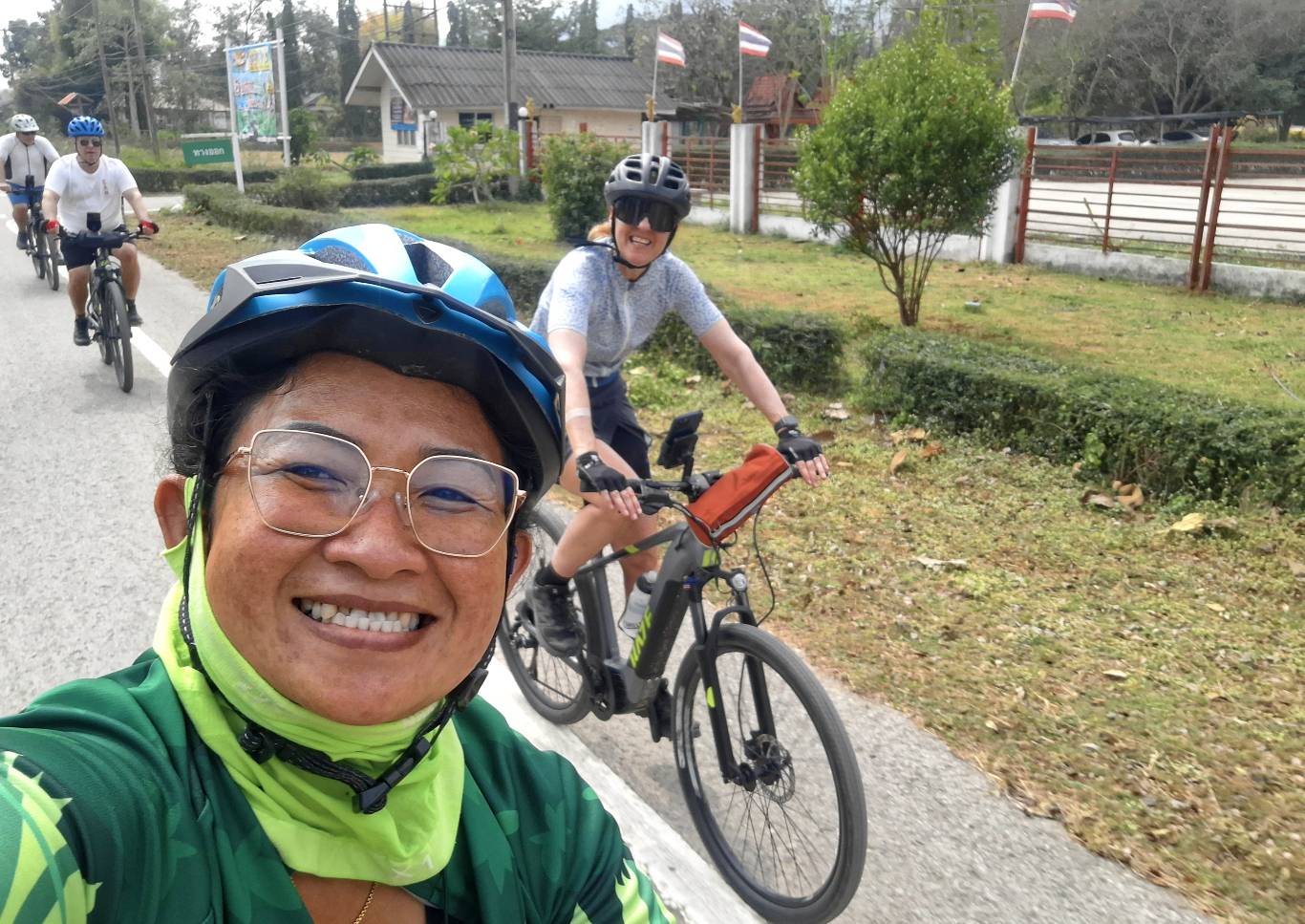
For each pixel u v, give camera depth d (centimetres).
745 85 4778
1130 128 3725
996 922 294
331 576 98
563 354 319
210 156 3231
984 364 761
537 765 124
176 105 7181
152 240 1720
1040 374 733
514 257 1277
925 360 771
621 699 345
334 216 1700
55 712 93
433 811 107
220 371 100
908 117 1063
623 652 402
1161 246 1584
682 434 301
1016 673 425
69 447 665
